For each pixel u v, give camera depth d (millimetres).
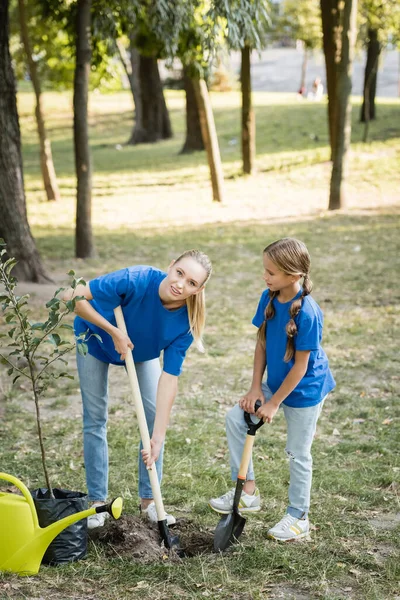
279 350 3812
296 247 3666
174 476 4758
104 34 12906
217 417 6074
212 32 10570
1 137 10562
